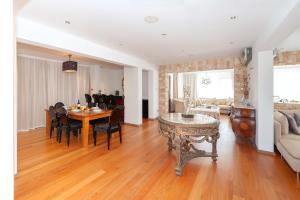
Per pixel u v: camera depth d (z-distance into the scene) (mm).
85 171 2645
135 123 5965
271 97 3361
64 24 2793
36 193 2082
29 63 5363
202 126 2555
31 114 5449
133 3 2129
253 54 3949
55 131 4953
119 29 3010
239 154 3352
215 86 9820
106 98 6629
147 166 2840
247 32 3139
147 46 4141
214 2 2078
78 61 6320
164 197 2031
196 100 8922
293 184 2309
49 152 3410
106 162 2979
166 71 7133
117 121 3918
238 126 3881
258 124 3471
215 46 4141
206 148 3666
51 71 5988
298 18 2031
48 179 2398
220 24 2768
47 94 5883
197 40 3645
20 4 2152
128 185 2275
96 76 7559
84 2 2105
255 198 2018
